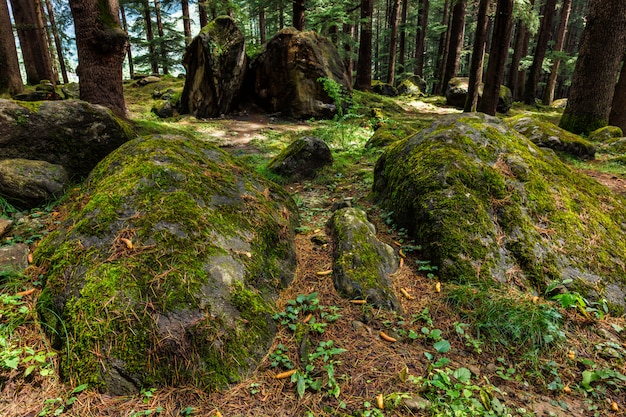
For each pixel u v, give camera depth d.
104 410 1.78
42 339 2.09
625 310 2.72
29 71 15.95
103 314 2.02
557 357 2.27
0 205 3.49
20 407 1.78
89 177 3.19
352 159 7.01
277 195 3.80
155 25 24.23
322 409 1.84
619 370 2.18
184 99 12.02
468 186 3.38
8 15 10.65
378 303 2.64
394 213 3.86
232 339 2.10
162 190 2.76
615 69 8.58
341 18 15.41
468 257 2.97
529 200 3.32
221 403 1.86
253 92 13.45
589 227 3.26
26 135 3.97
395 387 1.97
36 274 2.46
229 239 2.68
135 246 2.34
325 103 12.59
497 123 4.15
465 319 2.54
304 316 2.52
